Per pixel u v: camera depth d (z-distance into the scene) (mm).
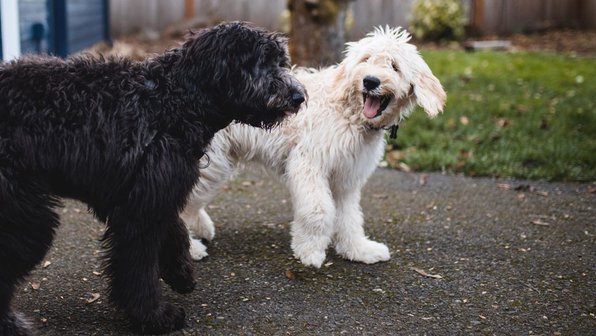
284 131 3980
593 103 8156
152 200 2945
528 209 5180
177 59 3064
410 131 7109
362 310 3521
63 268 3938
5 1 6496
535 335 3285
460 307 3574
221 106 3074
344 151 3916
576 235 4641
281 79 3051
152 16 14227
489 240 4539
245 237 4531
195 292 3680
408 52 3805
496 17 15156
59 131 2811
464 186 5762
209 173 4047
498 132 7074
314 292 3719
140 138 2910
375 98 3793
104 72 2975
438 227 4785
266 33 3072
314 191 3904
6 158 2689
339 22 7727
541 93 8820
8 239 2723
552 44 13805
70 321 3316
